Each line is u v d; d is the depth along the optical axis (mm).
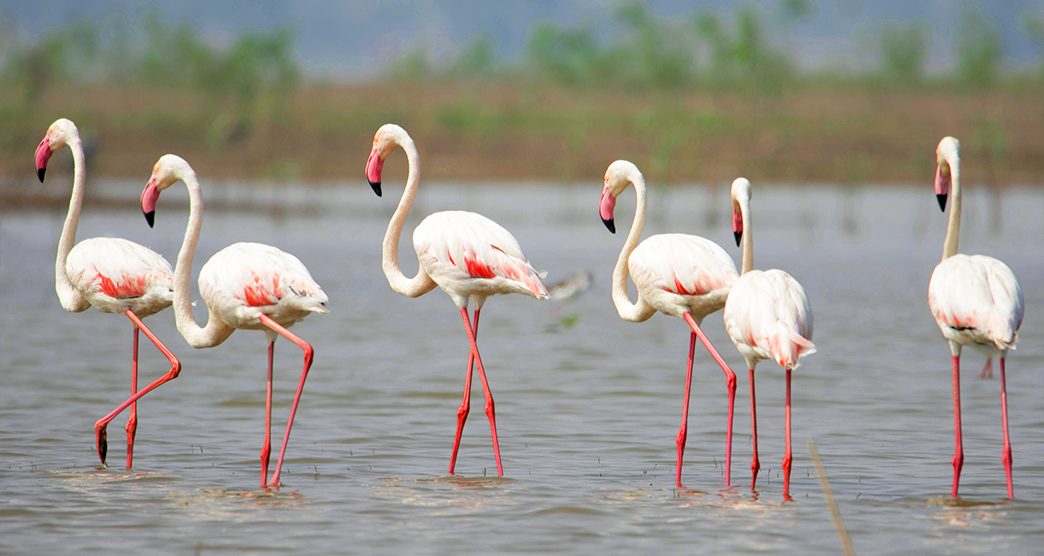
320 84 64000
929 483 9312
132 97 57250
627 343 16188
